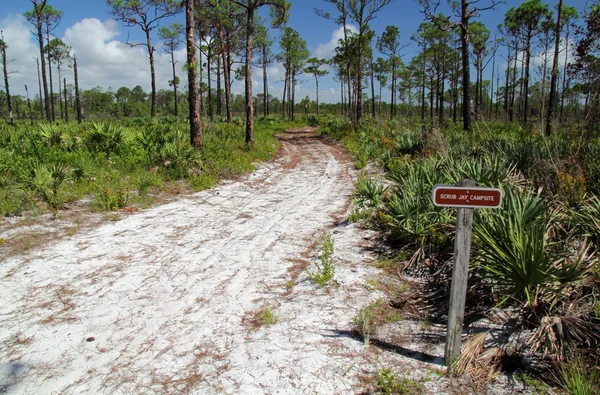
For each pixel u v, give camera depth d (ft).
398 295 14.25
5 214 22.27
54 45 116.47
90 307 13.74
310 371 10.18
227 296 14.71
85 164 31.09
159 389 9.75
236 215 25.90
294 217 25.45
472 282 12.97
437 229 16.78
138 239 20.49
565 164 20.07
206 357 11.03
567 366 9.24
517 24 94.27
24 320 12.84
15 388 9.80
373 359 10.59
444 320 12.51
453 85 140.46
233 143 55.47
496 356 10.05
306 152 62.69
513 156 24.27
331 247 18.54
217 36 85.66
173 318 13.16
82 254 18.19
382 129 67.87
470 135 47.39
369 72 136.67
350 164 48.39
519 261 10.60
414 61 140.46
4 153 31.09
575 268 10.41
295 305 13.88
